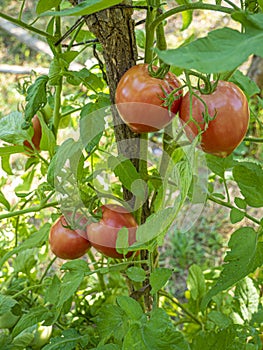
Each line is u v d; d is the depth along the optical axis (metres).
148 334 0.36
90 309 0.61
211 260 1.22
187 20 0.56
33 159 0.57
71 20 1.68
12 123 0.50
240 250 0.40
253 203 0.45
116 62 0.43
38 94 0.45
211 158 0.47
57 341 0.48
